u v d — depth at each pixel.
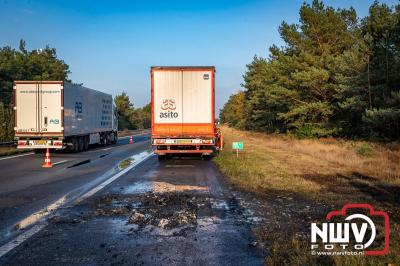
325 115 35.00
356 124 32.66
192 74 18.39
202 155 19.75
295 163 17.28
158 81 18.41
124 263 5.23
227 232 6.64
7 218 7.66
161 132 18.47
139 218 7.61
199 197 9.73
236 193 10.25
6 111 28.52
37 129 23.03
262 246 5.89
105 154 24.31
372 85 26.95
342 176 13.15
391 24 26.84
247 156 21.09
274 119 47.50
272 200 9.28
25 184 11.99
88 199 9.52
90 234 6.57
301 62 33.66
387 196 9.59
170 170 15.60
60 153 25.17
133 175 14.04
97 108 30.86
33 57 63.03
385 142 27.06
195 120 18.42
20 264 5.21
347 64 27.98
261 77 50.81
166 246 5.92
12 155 23.48
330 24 33.06
